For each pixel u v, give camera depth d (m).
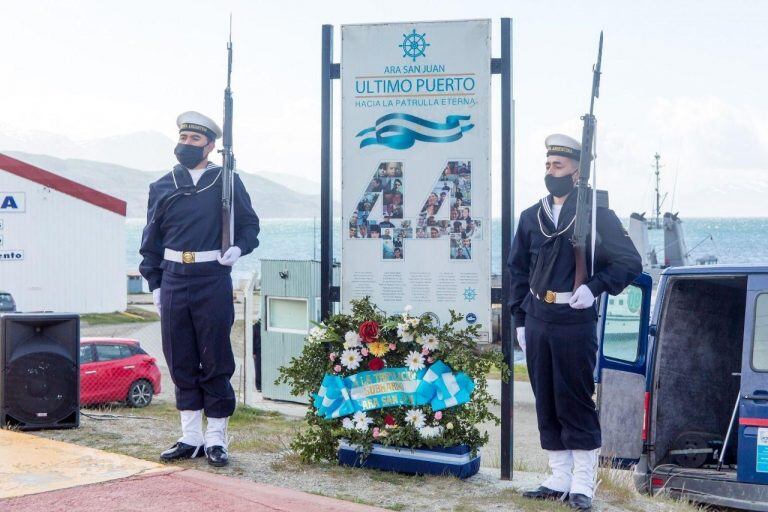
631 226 25.50
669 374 8.10
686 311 8.17
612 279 5.39
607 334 7.41
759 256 147.00
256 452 6.90
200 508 4.73
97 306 40.91
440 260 6.58
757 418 7.23
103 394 17.69
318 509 4.85
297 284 18.30
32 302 39.72
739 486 7.28
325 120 6.76
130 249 199.38
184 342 6.02
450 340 6.34
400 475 6.18
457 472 6.16
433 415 6.20
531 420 17.09
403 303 6.63
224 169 5.95
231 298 6.07
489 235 6.51
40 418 7.25
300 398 18.06
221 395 6.09
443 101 6.58
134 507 4.73
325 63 6.79
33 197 39.72
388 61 6.64
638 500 6.22
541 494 5.69
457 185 6.56
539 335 5.50
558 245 5.48
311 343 6.53
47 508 4.69
